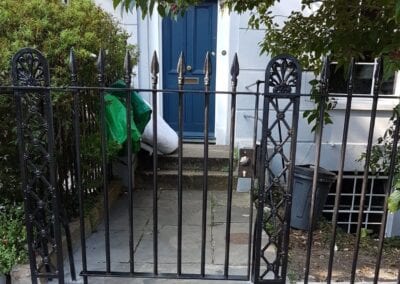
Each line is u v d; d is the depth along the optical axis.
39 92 2.34
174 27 5.51
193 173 4.91
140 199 4.55
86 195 3.82
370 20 3.09
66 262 2.99
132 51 4.51
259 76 5.20
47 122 2.37
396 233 5.41
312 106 5.11
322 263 3.16
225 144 5.62
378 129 5.30
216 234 3.61
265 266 2.95
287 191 2.43
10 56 2.79
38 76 2.35
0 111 2.84
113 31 4.03
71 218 3.46
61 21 3.17
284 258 2.50
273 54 3.70
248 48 5.14
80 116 3.45
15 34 2.95
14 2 3.14
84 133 3.52
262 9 3.73
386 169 4.20
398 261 3.35
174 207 4.31
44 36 3.04
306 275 2.57
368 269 3.11
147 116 4.18
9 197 3.13
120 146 3.61
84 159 3.52
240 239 3.50
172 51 5.59
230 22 5.20
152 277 2.60
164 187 4.93
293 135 2.34
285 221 2.46
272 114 5.15
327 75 2.28
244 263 3.04
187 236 3.57
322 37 3.33
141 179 4.93
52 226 2.68
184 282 2.73
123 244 3.39
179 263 2.58
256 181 4.57
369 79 5.23
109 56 3.69
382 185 5.43
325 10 3.29
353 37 3.10
